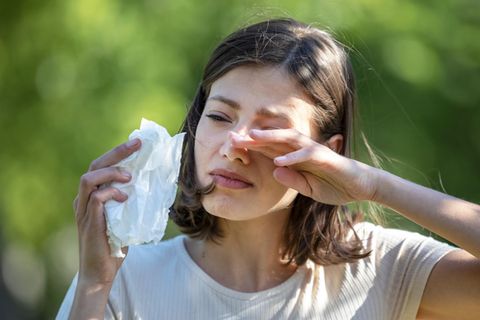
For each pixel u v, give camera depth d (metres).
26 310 11.44
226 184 2.73
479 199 8.62
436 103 8.40
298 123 2.83
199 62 7.64
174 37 7.61
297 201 2.96
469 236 2.79
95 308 2.68
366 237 3.09
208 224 2.95
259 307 2.88
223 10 7.70
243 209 2.75
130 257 2.95
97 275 2.70
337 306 2.94
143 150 2.66
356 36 7.70
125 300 2.88
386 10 8.15
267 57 2.81
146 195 2.66
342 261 2.99
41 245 8.53
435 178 8.38
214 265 2.94
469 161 8.66
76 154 7.63
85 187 2.66
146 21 7.57
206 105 2.84
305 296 2.92
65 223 8.25
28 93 7.96
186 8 7.69
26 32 7.92
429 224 2.81
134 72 7.41
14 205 8.26
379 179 2.79
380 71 8.04
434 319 3.02
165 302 2.88
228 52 2.85
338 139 3.02
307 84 2.85
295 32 2.95
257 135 2.65
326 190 2.78
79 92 7.61
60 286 13.01
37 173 7.96
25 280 13.48
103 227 2.66
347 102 3.06
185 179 2.97
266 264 2.94
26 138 7.94
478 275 2.91
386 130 8.09
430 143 8.32
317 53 2.92
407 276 3.00
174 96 7.31
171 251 2.98
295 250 2.96
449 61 8.43
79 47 7.57
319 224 2.98
